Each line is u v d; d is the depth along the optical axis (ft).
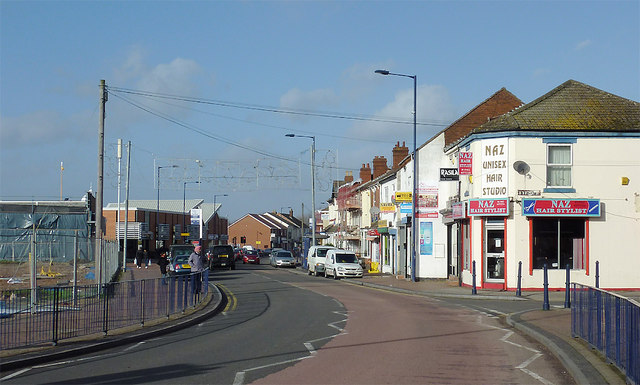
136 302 50.75
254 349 40.98
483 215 91.97
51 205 151.74
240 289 100.17
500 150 91.09
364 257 180.34
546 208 89.04
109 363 36.32
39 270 113.50
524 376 32.50
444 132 120.98
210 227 320.91
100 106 76.23
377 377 31.89
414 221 113.19
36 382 31.09
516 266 89.97
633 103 94.73
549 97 96.07
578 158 90.84
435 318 59.41
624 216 90.43
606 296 34.14
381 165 181.27
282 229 449.06
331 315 61.87
